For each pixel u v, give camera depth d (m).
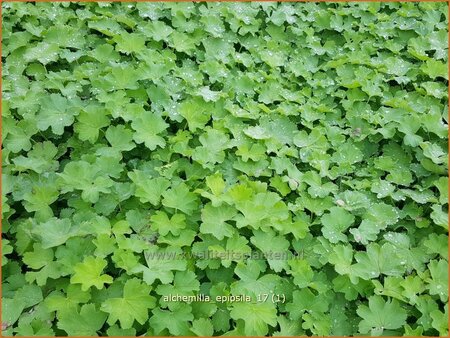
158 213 0.47
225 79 0.65
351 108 0.64
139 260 0.46
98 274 0.42
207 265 0.45
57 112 0.56
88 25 0.70
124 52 0.66
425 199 0.52
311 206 0.52
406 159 0.58
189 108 0.58
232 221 0.49
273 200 0.50
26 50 0.65
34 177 0.51
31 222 0.46
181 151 0.54
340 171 0.56
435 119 0.60
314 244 0.48
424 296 0.44
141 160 0.55
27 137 0.55
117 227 0.46
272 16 0.76
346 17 0.78
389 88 0.68
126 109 0.57
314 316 0.42
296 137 0.59
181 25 0.72
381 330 0.42
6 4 0.71
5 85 0.60
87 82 0.61
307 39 0.74
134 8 0.75
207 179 0.50
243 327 0.41
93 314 0.40
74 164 0.49
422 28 0.75
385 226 0.50
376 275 0.45
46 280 0.43
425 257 0.48
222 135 0.56
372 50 0.73
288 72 0.69
